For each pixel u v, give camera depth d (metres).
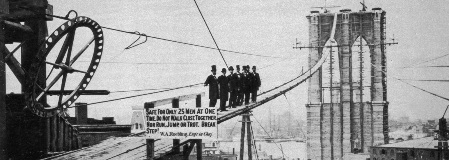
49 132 17.80
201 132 14.59
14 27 14.29
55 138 18.19
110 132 22.16
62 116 19.02
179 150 15.97
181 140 16.69
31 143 17.22
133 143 18.67
